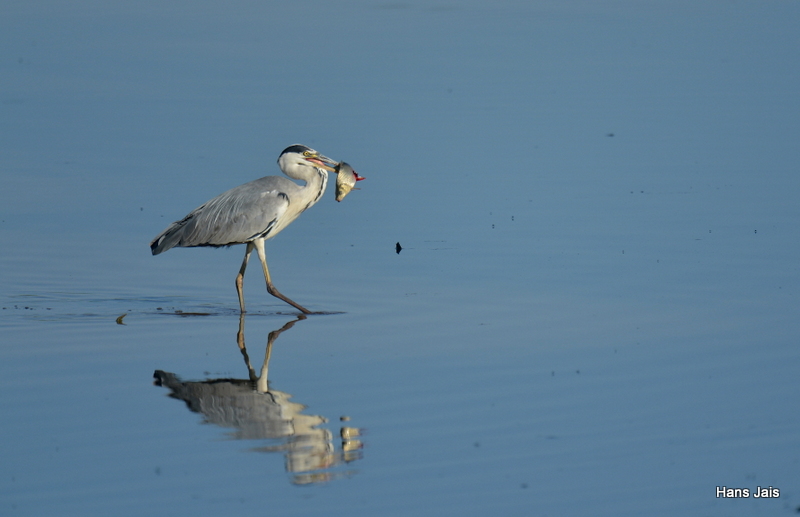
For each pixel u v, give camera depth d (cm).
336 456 1008
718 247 1788
